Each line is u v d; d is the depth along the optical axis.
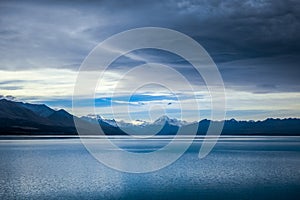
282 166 59.09
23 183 42.94
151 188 40.06
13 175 49.75
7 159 72.56
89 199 34.66
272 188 39.31
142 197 35.56
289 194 36.16
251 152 90.56
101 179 46.47
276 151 93.69
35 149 103.25
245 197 35.22
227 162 65.88
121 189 39.47
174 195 36.44
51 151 94.50
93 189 39.50
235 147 113.19
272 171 52.91
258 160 69.06
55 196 35.91
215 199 34.53
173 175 49.84
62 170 55.19
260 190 38.28
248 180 44.84
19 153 88.44
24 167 58.97
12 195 36.25
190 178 46.91
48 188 39.91
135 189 39.47
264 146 118.62
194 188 39.72
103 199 34.78
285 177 47.00
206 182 43.59
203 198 34.88
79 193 37.25
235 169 55.62
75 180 45.31
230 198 34.84
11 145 127.19
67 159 72.31
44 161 68.19
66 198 34.94
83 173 51.94
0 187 40.38
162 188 40.16
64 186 41.00
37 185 41.69
